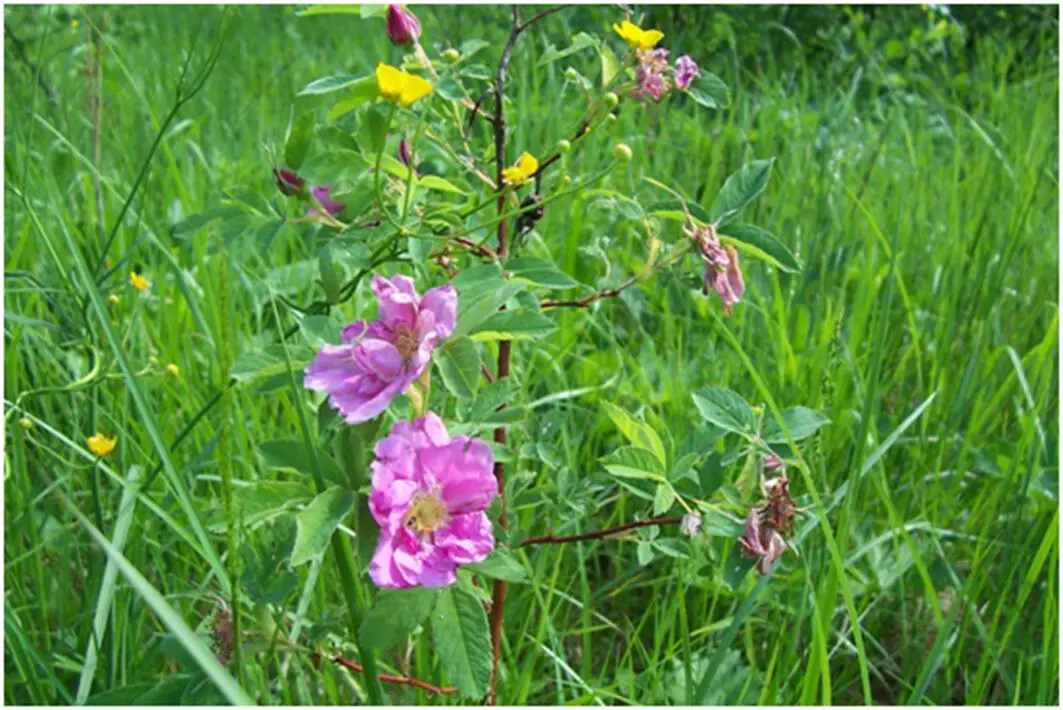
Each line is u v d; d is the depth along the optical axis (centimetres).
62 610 208
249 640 163
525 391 251
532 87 477
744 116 456
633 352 307
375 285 145
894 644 240
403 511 136
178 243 327
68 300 259
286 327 184
